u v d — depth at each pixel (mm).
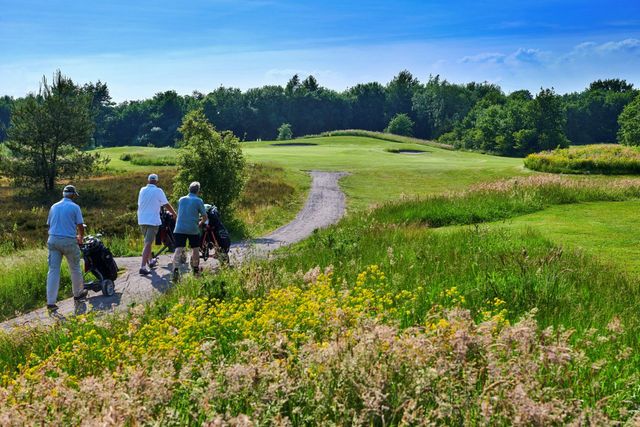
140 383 3986
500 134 128375
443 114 167125
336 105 170125
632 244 12781
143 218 12133
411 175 44469
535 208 20312
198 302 7461
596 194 22609
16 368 6418
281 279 8789
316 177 43156
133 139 162500
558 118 124438
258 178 39062
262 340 5250
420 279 8531
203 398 3871
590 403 4141
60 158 38438
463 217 19094
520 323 4828
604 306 7090
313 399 3873
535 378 4086
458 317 5047
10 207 31688
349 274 9227
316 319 5832
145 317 7555
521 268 8391
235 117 160000
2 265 13367
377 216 19812
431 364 4176
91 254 10250
